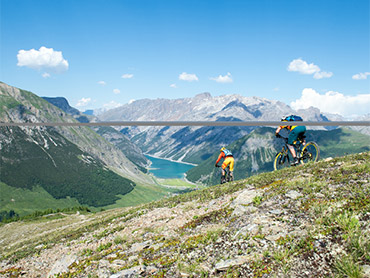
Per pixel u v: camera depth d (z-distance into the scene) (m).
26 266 13.32
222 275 5.84
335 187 8.59
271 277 5.21
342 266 4.76
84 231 17.52
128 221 15.62
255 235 6.86
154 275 6.83
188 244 7.92
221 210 10.70
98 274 8.13
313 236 5.88
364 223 5.68
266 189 11.12
